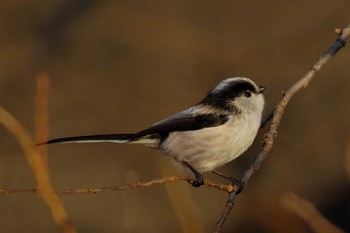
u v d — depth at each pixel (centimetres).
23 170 1644
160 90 1777
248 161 1612
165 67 1791
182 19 1825
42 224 1561
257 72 1739
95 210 1630
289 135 1684
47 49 1881
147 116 1769
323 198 1586
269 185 1564
